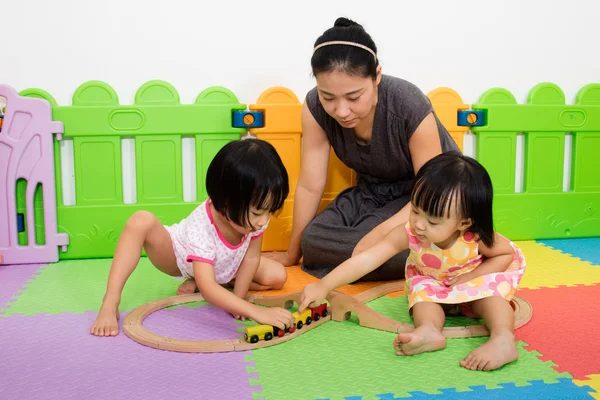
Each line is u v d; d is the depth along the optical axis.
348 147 1.50
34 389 0.91
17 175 1.59
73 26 1.64
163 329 1.16
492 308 1.08
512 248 1.19
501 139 1.82
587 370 0.97
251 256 1.28
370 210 1.55
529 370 0.98
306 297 1.15
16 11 1.61
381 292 1.35
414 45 1.79
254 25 1.72
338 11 1.75
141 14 1.67
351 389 0.91
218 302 1.12
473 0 1.81
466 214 1.05
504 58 1.85
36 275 1.52
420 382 0.94
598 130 1.88
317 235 1.49
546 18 1.87
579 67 1.91
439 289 1.15
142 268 1.58
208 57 1.71
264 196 1.07
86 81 1.66
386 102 1.39
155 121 1.66
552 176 1.87
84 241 1.67
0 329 1.15
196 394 0.90
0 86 1.56
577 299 1.31
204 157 1.70
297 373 0.97
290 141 1.71
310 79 1.77
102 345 1.08
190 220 1.23
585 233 1.90
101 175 1.67
